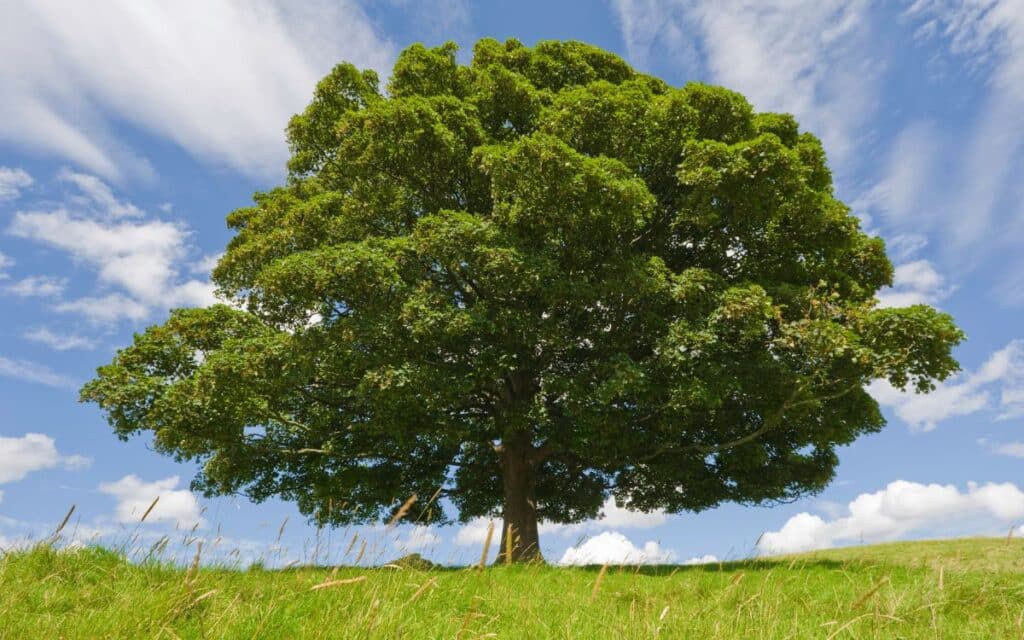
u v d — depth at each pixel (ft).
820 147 53.98
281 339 46.62
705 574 33.42
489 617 20.35
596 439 47.67
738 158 44.57
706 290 46.09
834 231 49.60
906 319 43.16
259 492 56.85
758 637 19.62
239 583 22.18
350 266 43.09
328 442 55.42
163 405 46.57
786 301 47.50
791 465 56.34
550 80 62.54
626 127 50.62
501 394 54.54
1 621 17.38
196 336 50.39
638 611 21.24
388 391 44.93
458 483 60.23
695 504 58.18
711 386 43.78
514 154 44.47
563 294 44.96
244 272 58.18
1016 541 44.86
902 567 33.68
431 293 44.93
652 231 53.52
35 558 23.43
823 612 23.02
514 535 52.03
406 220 58.13
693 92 51.03
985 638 21.01
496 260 42.88
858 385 47.11
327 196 57.41
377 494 54.75
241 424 50.21
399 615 18.26
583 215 44.80
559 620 21.74
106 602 19.94
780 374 45.21
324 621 17.47
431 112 50.31
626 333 49.37
